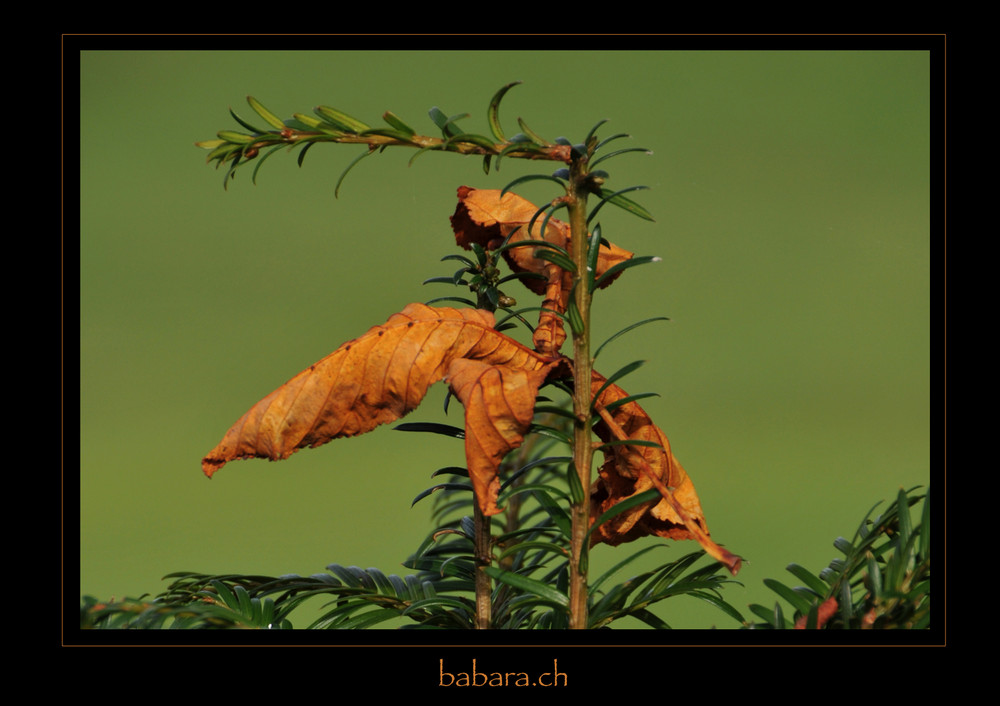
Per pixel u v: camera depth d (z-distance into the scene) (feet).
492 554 7.59
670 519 7.46
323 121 7.42
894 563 7.43
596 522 7.40
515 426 7.36
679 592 7.50
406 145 7.42
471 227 7.55
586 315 7.41
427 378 7.40
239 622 7.45
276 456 7.39
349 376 7.39
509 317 7.47
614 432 7.41
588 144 7.40
